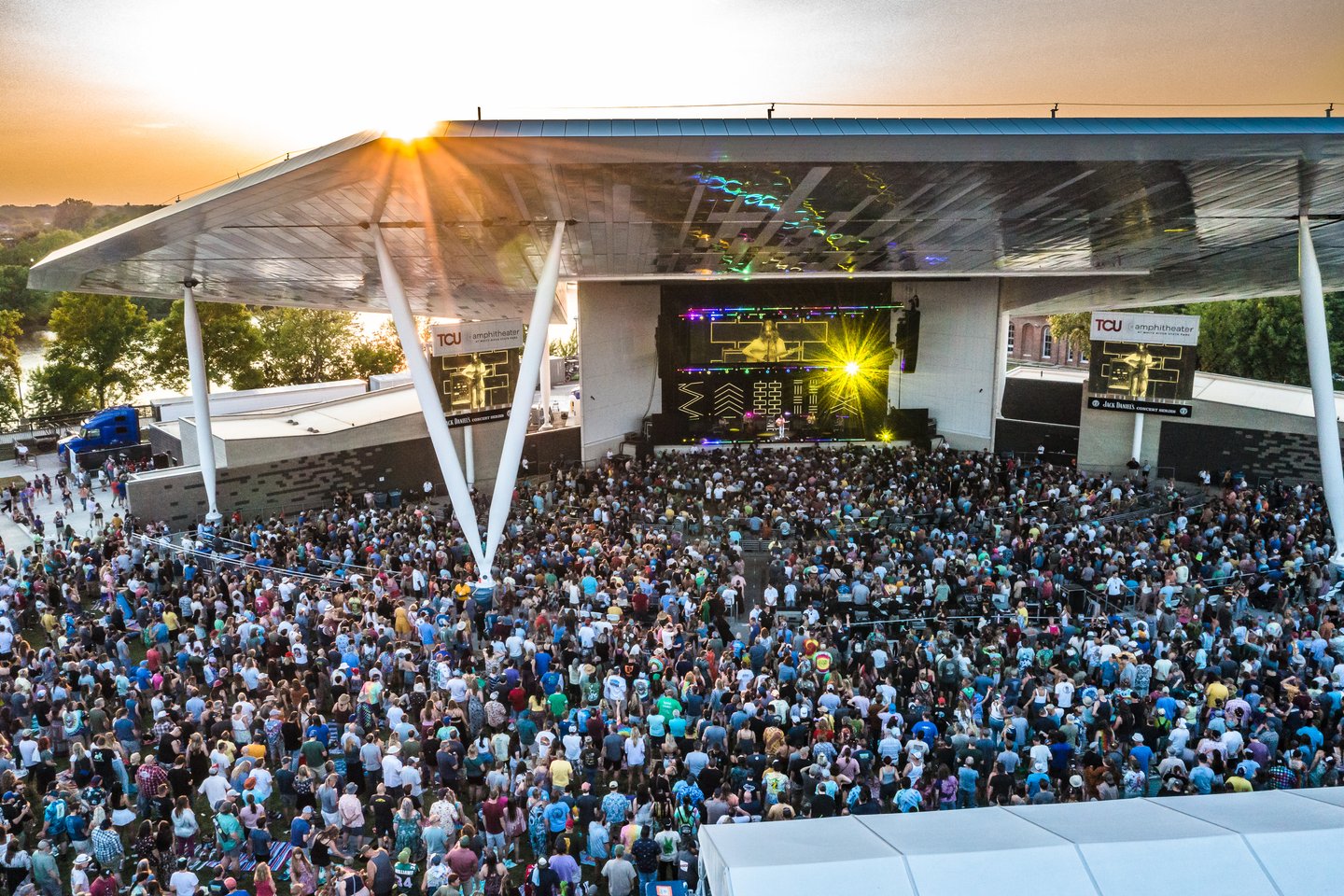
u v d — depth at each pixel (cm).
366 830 1432
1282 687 1648
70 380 6066
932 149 1692
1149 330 3272
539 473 4406
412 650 2014
